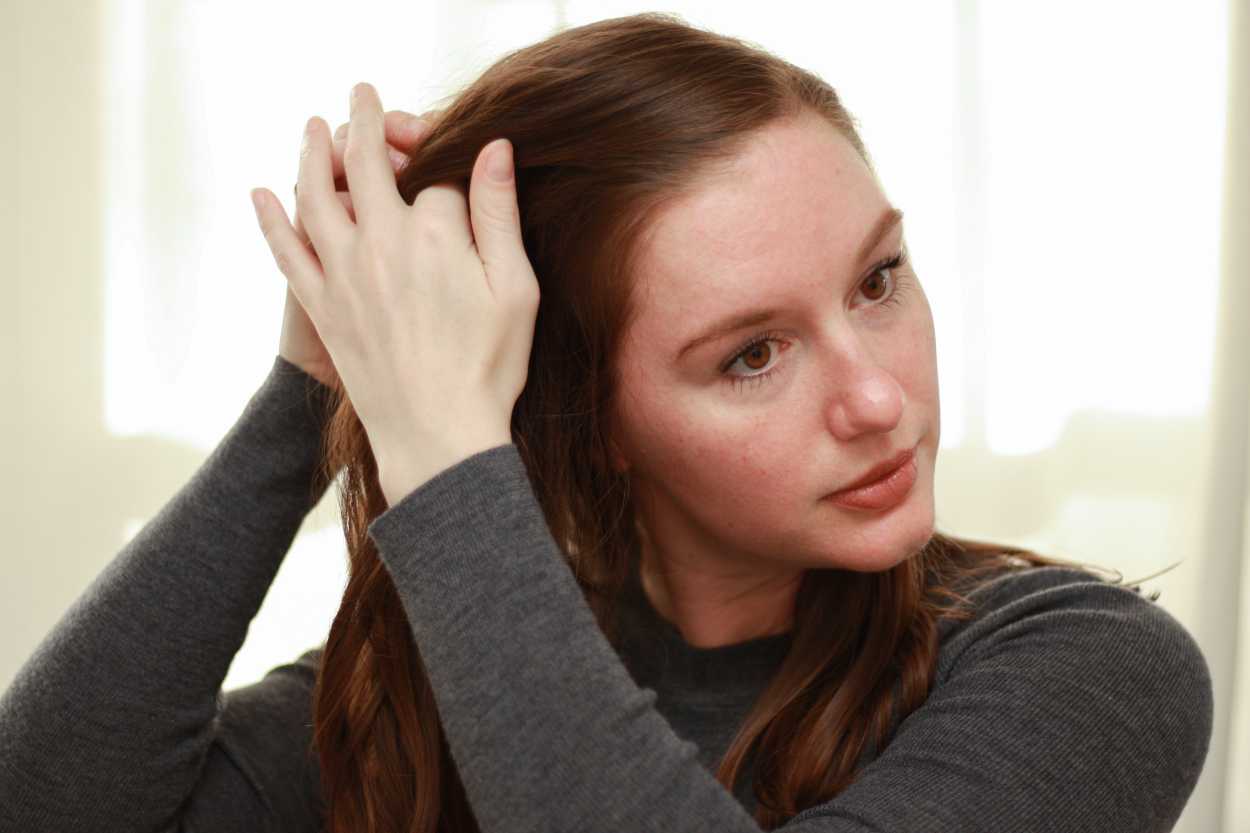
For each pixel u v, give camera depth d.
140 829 0.80
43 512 2.17
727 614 0.84
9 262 2.15
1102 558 2.01
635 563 0.87
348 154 0.73
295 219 0.77
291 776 0.86
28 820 0.78
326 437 0.84
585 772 0.58
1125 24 1.99
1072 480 2.03
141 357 2.17
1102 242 2.01
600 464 0.78
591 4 2.09
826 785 0.75
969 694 0.69
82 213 2.16
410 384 0.67
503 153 0.70
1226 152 1.92
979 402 2.07
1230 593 1.90
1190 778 0.71
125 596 0.81
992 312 2.07
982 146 2.06
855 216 0.68
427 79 2.04
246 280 2.17
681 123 0.68
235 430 0.85
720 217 0.67
